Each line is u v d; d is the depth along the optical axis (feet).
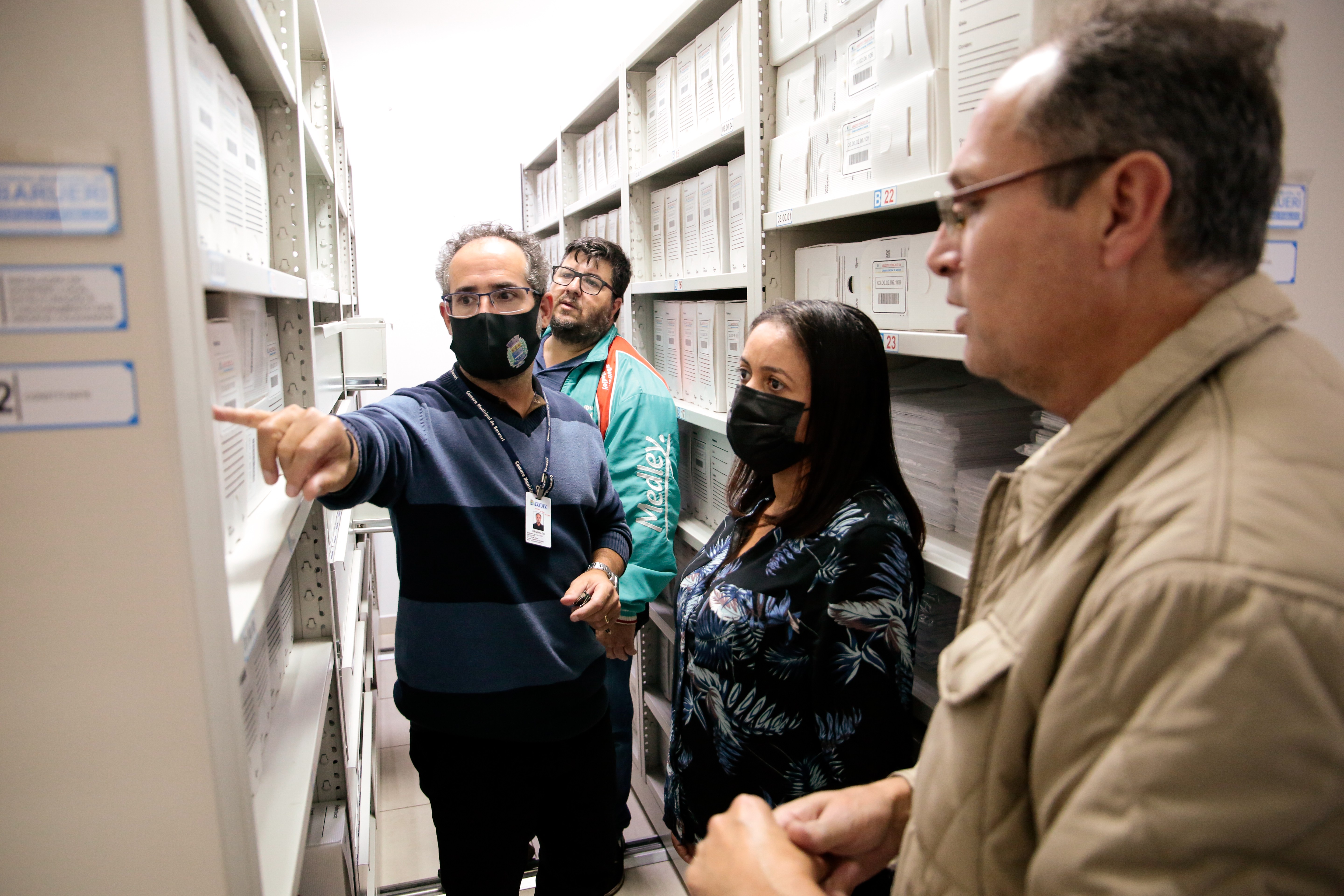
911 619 3.77
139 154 1.85
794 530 4.07
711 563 4.74
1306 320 3.67
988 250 1.98
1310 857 1.33
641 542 6.74
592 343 8.11
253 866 2.28
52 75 1.79
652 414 7.16
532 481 4.87
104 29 1.80
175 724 2.02
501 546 4.69
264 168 4.30
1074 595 1.74
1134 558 1.57
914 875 2.14
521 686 4.74
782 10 5.57
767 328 4.29
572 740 5.17
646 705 9.23
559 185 12.84
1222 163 1.68
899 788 2.76
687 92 7.56
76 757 1.98
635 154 9.23
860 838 2.58
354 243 13.76
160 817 2.04
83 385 1.88
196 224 2.05
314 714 4.03
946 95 3.99
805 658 3.83
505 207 14.80
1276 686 1.35
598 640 5.23
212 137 2.97
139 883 2.04
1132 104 1.71
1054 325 1.91
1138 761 1.45
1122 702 1.52
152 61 1.84
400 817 8.62
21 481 1.88
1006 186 1.92
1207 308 1.75
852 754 3.56
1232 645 1.38
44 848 1.99
